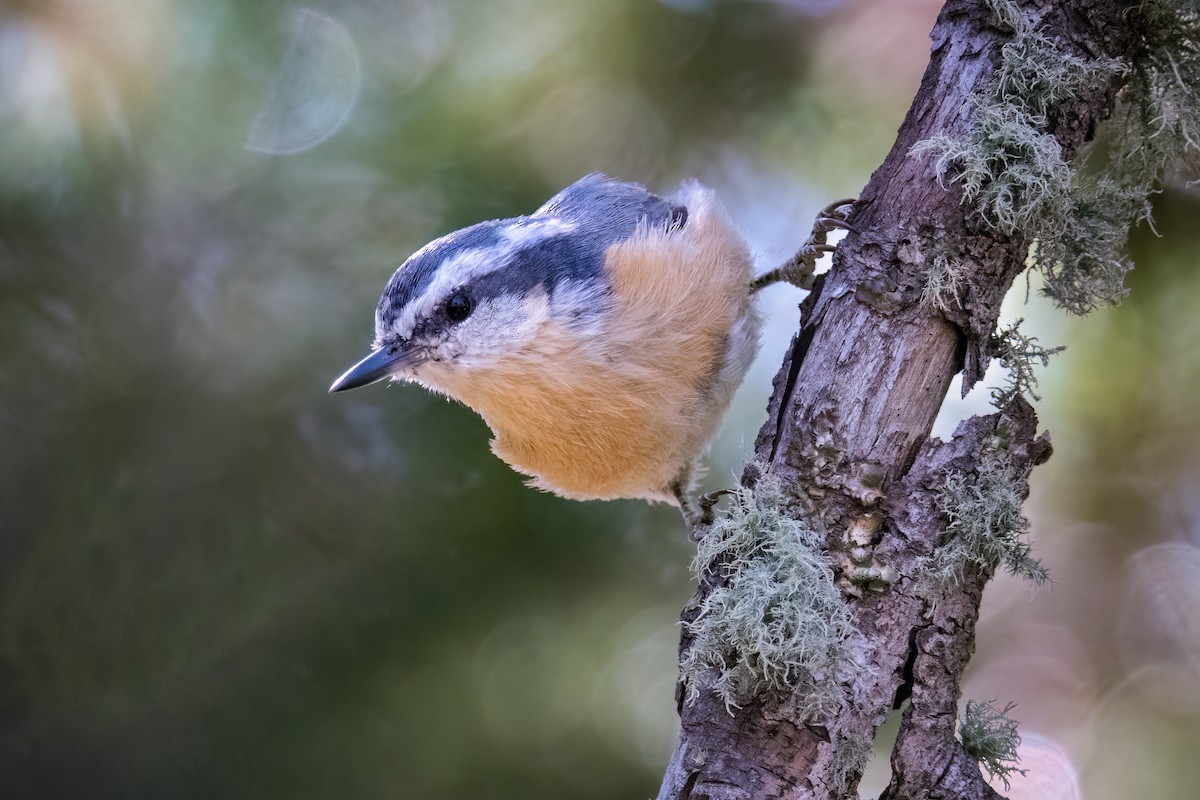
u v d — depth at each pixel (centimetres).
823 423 419
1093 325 667
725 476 759
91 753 655
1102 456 692
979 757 418
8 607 670
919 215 421
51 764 654
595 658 712
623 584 725
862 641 406
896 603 407
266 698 671
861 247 426
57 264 708
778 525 412
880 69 725
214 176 726
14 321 698
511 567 706
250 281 723
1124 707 722
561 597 714
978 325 418
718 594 411
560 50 725
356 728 676
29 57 711
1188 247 630
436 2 731
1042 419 693
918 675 404
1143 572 719
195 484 698
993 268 420
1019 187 413
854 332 421
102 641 673
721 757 409
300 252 725
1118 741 713
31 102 715
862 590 409
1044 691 742
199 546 690
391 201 724
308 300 725
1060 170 412
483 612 701
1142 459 684
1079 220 449
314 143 723
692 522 640
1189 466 675
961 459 412
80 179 713
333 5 728
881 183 432
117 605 678
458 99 726
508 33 728
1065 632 748
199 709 668
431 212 721
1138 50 455
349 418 718
